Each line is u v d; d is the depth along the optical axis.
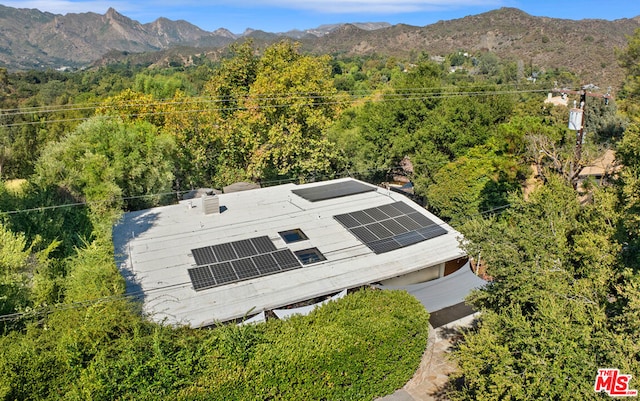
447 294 19.47
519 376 10.80
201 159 40.03
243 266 18.62
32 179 28.22
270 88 39.34
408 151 42.22
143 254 19.69
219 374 12.98
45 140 51.06
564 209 17.03
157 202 31.28
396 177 51.97
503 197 32.00
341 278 18.31
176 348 13.35
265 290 17.19
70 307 14.52
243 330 14.15
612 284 13.25
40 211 23.81
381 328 15.25
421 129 41.09
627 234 14.19
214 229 22.27
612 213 14.97
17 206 24.03
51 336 13.36
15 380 11.80
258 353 13.62
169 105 40.25
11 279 15.56
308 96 40.41
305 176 41.47
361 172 43.25
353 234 22.06
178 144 38.22
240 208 25.22
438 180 35.50
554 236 14.79
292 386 13.86
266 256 19.50
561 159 31.52
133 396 12.24
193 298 16.55
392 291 17.59
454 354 12.83
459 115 39.91
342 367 14.49
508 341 12.03
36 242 19.77
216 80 50.31
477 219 16.95
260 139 39.19
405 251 20.72
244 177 40.69
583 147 31.17
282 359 13.60
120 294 15.37
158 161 31.70
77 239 23.98
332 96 44.62
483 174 33.66
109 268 16.42
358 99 69.69
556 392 10.18
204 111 39.31
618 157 18.56
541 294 12.56
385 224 23.23
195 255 19.50
